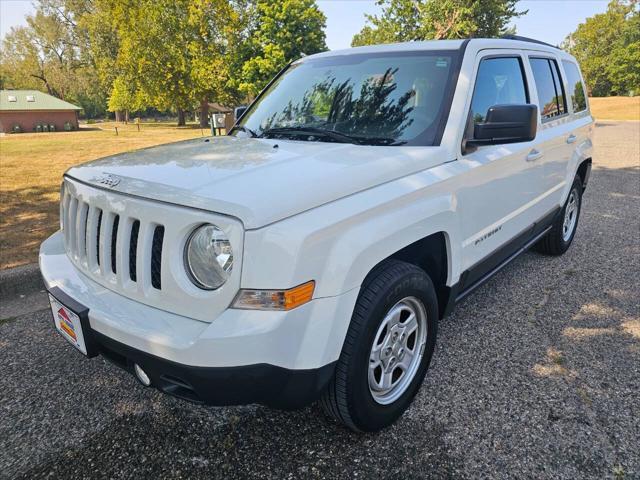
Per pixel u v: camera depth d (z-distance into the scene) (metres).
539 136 3.63
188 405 2.60
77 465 2.18
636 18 62.72
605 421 2.38
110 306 2.01
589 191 7.98
